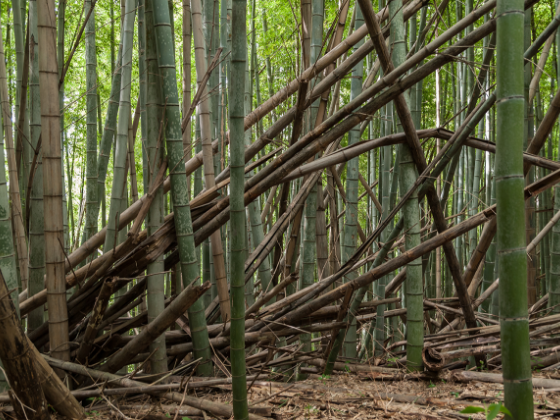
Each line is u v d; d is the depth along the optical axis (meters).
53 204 2.34
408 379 2.55
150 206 2.49
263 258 2.91
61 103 3.22
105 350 2.49
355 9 3.16
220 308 2.89
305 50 2.84
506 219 1.39
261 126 4.71
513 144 1.37
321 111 2.81
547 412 2.05
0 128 2.20
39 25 2.26
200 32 2.87
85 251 2.79
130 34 3.10
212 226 2.55
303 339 2.89
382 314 3.22
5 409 2.12
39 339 2.62
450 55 2.25
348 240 3.23
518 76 1.36
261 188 2.46
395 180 3.37
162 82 2.34
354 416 2.09
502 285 1.41
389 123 3.61
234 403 1.85
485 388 2.35
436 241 2.34
